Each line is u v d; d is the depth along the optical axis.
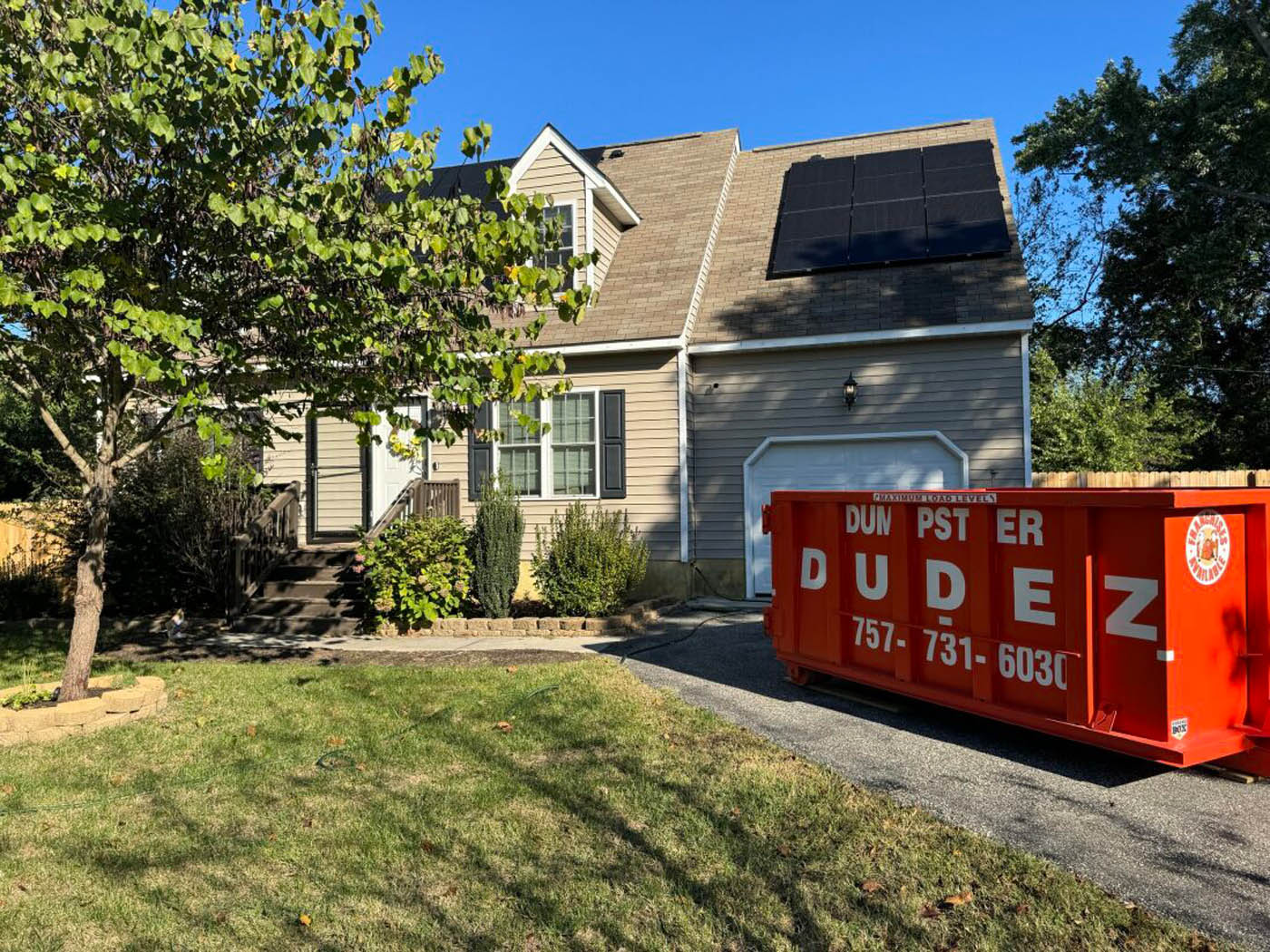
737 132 17.66
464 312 5.69
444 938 3.22
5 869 3.82
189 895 3.57
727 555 12.67
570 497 12.81
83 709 5.88
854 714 6.15
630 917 3.35
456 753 5.31
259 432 6.25
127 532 11.66
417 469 13.47
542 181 13.59
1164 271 21.97
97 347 5.77
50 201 4.38
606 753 5.27
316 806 4.50
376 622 10.26
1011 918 3.26
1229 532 4.59
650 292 13.16
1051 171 24.14
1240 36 18.03
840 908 3.38
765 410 12.55
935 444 11.84
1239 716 4.59
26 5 4.86
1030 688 5.00
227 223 5.27
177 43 4.46
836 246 13.59
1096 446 15.80
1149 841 3.91
